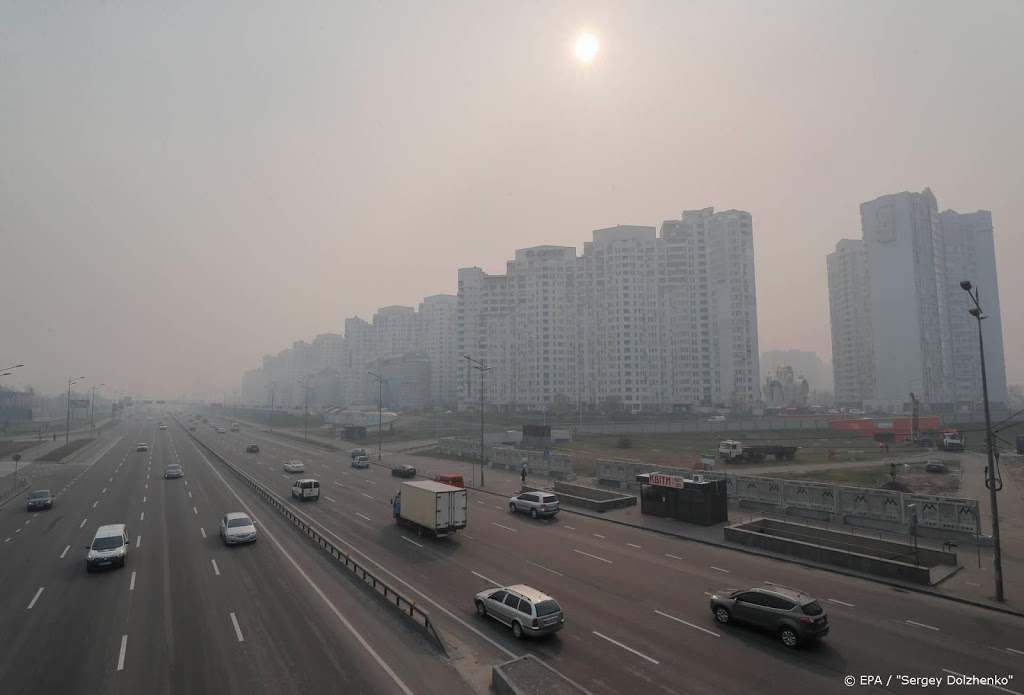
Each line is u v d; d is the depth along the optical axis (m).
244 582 24.95
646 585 24.48
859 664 17.03
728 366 170.25
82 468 71.81
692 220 178.75
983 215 185.25
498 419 154.75
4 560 29.45
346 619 20.55
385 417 151.50
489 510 42.34
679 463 67.88
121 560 27.28
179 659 17.34
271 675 16.27
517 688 14.16
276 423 197.12
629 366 176.75
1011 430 105.75
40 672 16.62
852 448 83.88
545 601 18.89
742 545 31.17
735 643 18.53
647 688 15.55
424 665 16.91
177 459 81.25
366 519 39.19
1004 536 32.69
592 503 41.62
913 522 28.77
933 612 21.34
